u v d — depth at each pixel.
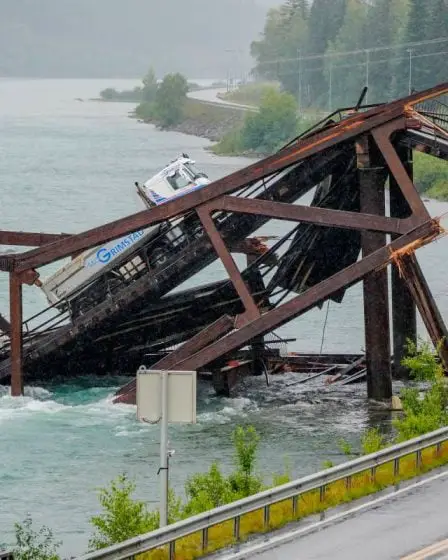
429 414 93.12
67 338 131.25
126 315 130.75
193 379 64.75
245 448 82.75
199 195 121.25
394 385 132.75
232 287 134.00
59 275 132.00
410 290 121.94
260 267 135.88
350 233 131.00
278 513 72.94
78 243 123.00
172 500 78.38
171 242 132.25
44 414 121.94
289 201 129.25
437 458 83.31
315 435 113.75
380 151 122.62
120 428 116.88
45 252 123.69
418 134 124.25
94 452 109.00
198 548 67.81
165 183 136.62
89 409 123.62
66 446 110.94
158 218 121.69
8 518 91.94
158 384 65.19
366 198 124.12
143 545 65.12
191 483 88.88
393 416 121.25
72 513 92.94
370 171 123.62
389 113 122.19
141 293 128.75
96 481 100.88
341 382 135.12
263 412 123.00
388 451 78.31
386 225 119.88
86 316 130.25
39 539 86.94
